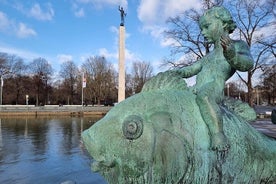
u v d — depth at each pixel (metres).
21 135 19.73
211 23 2.70
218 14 2.68
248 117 2.81
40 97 70.12
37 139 17.64
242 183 2.47
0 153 12.87
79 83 71.12
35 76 69.12
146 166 2.25
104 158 2.31
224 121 2.45
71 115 44.19
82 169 9.54
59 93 72.88
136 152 2.25
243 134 2.51
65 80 73.62
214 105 2.34
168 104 2.35
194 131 2.31
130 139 2.26
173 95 2.41
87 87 68.31
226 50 2.44
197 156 2.27
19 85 67.25
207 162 2.28
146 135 2.25
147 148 2.24
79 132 21.50
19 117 39.78
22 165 10.36
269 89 43.78
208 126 2.32
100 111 47.03
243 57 2.48
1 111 42.88
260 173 2.56
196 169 2.27
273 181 2.65
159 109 2.32
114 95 69.38
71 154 12.48
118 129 2.30
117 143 2.28
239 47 2.53
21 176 8.88
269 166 2.61
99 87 68.06
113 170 2.32
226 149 2.27
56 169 9.66
